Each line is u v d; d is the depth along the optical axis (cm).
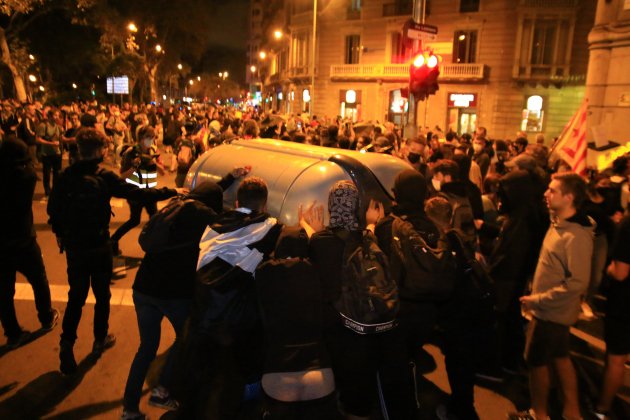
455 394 370
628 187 597
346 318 305
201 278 320
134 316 550
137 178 714
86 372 437
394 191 364
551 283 347
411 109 1180
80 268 415
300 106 4422
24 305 566
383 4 3709
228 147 540
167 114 2642
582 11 3148
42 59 4034
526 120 3350
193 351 338
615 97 1091
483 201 561
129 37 4172
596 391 435
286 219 399
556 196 342
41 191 1245
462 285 357
